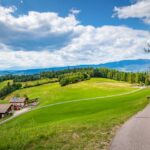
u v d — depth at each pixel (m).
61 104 94.44
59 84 196.25
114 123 21.33
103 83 181.75
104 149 12.56
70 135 15.77
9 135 15.20
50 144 13.42
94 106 71.44
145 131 17.59
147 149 12.61
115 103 71.62
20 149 12.69
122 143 13.84
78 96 126.88
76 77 190.12
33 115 73.62
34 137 14.78
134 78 195.38
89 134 16.17
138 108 38.97
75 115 58.00
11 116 95.81
